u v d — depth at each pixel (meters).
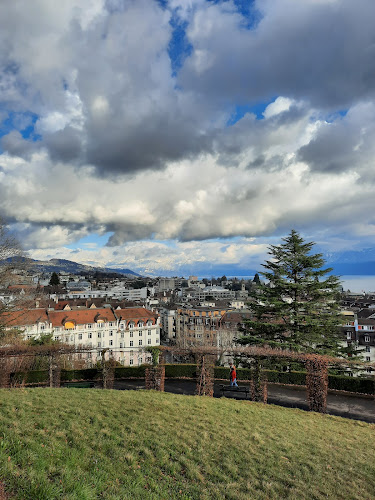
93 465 8.77
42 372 28.19
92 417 12.43
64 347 25.53
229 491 8.77
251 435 13.01
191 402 16.61
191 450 10.84
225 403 17.75
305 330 31.36
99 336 70.69
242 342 31.75
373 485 10.30
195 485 8.82
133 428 11.85
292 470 10.53
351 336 59.50
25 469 7.55
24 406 12.95
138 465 9.33
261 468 10.36
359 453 12.76
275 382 26.66
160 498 7.90
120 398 15.65
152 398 16.28
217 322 86.00
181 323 100.75
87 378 29.41
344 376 25.45
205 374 21.69
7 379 25.33
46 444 9.36
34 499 6.53
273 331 32.62
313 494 9.27
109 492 7.61
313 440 13.59
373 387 24.23
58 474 7.79
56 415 12.20
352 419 18.36
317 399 19.64
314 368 20.17
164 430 12.08
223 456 10.82
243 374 28.12
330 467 11.12
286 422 15.69
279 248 34.53
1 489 6.64
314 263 32.75
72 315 69.75
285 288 32.97
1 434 9.56
